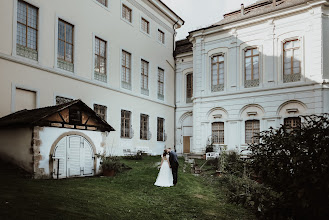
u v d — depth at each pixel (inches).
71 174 440.1
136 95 875.4
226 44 906.1
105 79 760.3
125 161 660.7
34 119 393.7
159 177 416.8
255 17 844.0
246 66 872.9
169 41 1087.0
